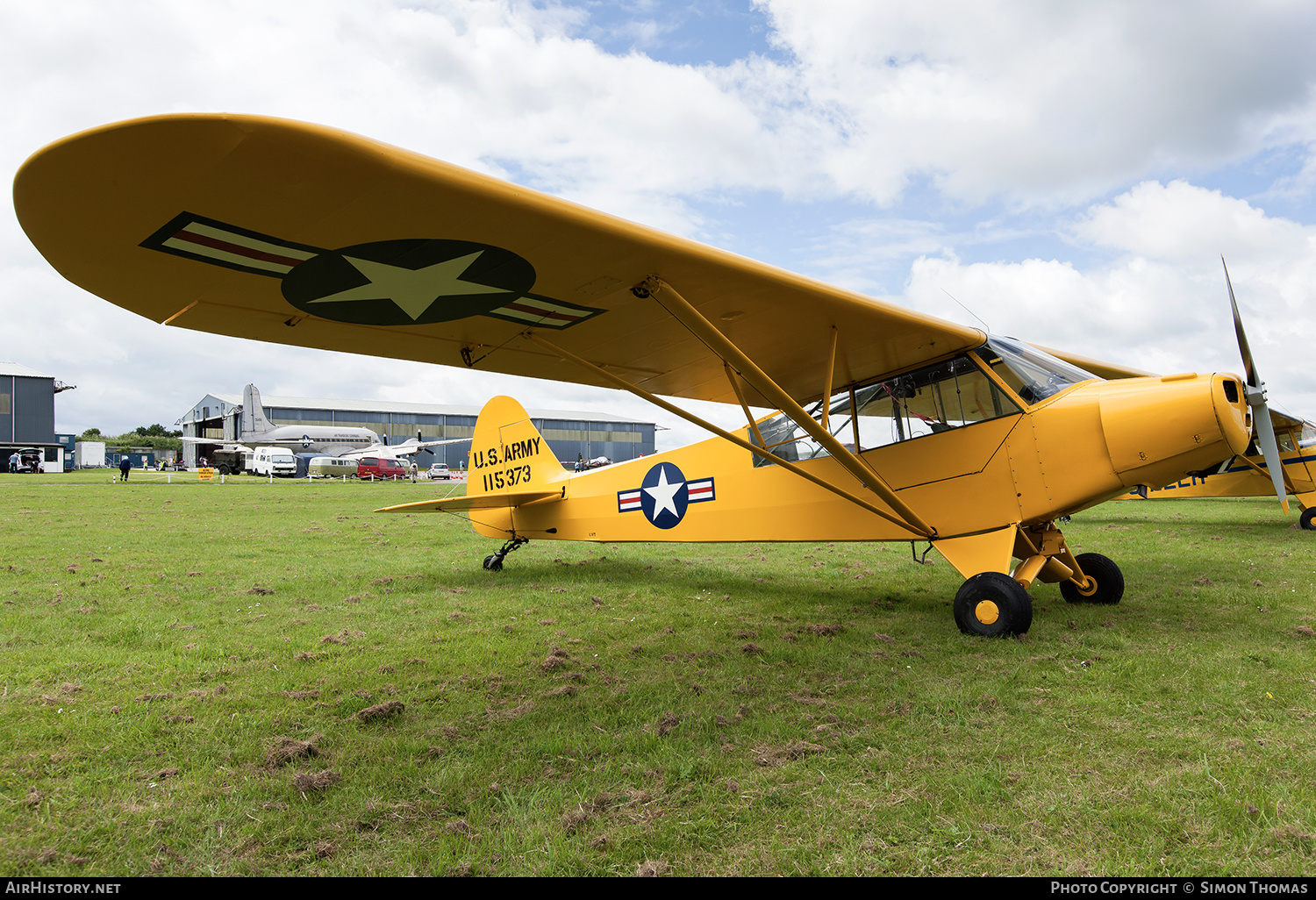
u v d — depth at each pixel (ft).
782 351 14.93
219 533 33.24
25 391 164.96
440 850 6.08
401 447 158.10
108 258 8.94
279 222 8.20
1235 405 12.87
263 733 8.91
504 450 26.05
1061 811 6.47
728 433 14.78
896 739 8.42
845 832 6.28
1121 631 13.52
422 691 10.72
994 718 9.00
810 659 12.26
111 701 10.04
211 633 14.28
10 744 8.43
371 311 11.45
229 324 11.68
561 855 5.95
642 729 9.00
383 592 19.40
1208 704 9.18
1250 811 6.31
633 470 21.84
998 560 14.28
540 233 9.11
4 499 54.75
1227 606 15.61
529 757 8.13
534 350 14.19
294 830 6.45
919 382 16.14
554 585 20.70
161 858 6.04
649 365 15.94
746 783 7.29
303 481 110.93
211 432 232.32
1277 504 48.52
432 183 7.64
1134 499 55.62
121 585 19.49
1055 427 13.98
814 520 17.49
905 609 16.79
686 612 16.70
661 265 10.44
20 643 13.29
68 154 6.70
